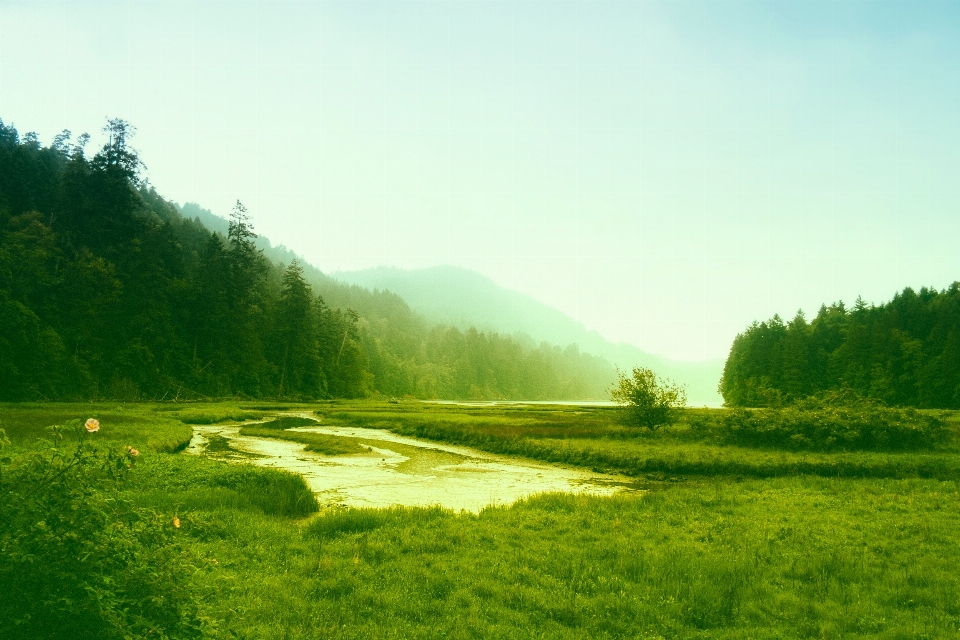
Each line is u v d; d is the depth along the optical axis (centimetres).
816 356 11731
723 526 1667
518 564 1260
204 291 10138
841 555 1345
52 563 505
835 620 993
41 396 7044
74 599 497
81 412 4725
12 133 12394
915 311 11325
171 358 9169
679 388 4550
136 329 8769
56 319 7938
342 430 5572
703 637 916
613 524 1670
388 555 1293
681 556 1328
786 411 3853
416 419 6241
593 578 1192
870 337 10900
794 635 930
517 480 2820
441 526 1596
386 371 18838
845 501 2083
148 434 3519
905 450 3444
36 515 512
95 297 8444
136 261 9344
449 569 1210
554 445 3831
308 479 2673
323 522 1577
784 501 2080
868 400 3994
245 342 10469
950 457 3150
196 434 4641
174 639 543
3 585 491
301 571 1152
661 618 986
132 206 10488
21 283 7656
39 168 10525
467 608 1002
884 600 1091
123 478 588
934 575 1219
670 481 2859
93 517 541
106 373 8119
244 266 11875
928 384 9675
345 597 1016
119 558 554
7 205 9350
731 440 3844
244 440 4322
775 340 12594
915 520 1752
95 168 9975
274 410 8100
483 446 4231
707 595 1086
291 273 12175
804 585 1168
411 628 892
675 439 4125
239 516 1576
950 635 915
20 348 7075
